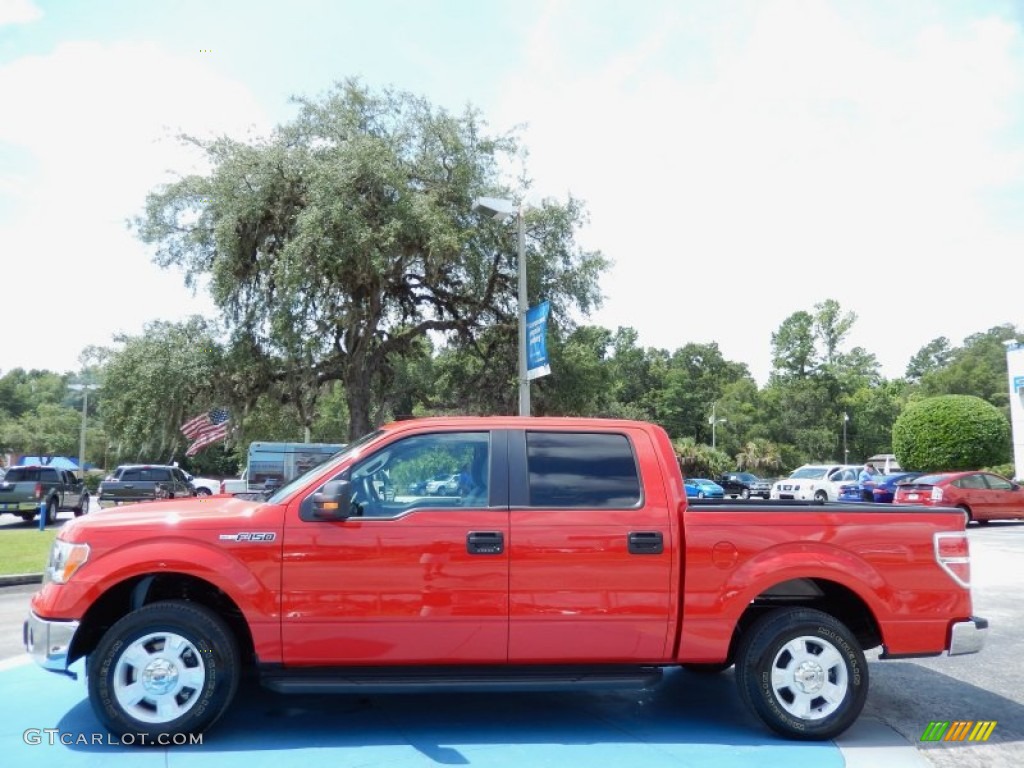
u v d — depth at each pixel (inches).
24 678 233.3
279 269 767.1
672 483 191.6
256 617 174.4
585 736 185.5
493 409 1051.9
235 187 815.7
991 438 1230.9
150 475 1020.5
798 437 3174.2
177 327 882.1
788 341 3457.2
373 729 188.5
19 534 691.4
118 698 173.6
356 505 182.5
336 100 867.4
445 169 896.3
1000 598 389.4
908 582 189.8
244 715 198.5
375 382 1119.6
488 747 176.6
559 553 181.6
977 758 178.9
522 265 602.5
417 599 177.3
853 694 185.8
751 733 189.8
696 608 183.8
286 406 988.6
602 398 1079.0
